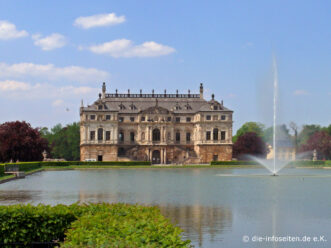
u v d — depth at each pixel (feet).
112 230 69.05
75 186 266.16
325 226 135.33
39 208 91.15
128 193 224.33
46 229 88.28
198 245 112.57
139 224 72.84
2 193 223.71
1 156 528.63
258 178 348.59
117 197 205.98
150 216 81.05
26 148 527.40
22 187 259.19
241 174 408.46
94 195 214.90
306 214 155.22
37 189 245.65
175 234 67.46
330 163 581.94
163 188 254.27
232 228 131.34
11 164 366.22
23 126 538.47
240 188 255.29
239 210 164.66
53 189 245.65
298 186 269.85
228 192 231.30
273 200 195.11
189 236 121.80
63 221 89.15
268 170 493.36
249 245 112.98
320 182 304.50
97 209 90.02
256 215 153.58
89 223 74.69
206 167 564.30
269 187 262.26
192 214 155.22
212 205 178.19
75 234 67.36
